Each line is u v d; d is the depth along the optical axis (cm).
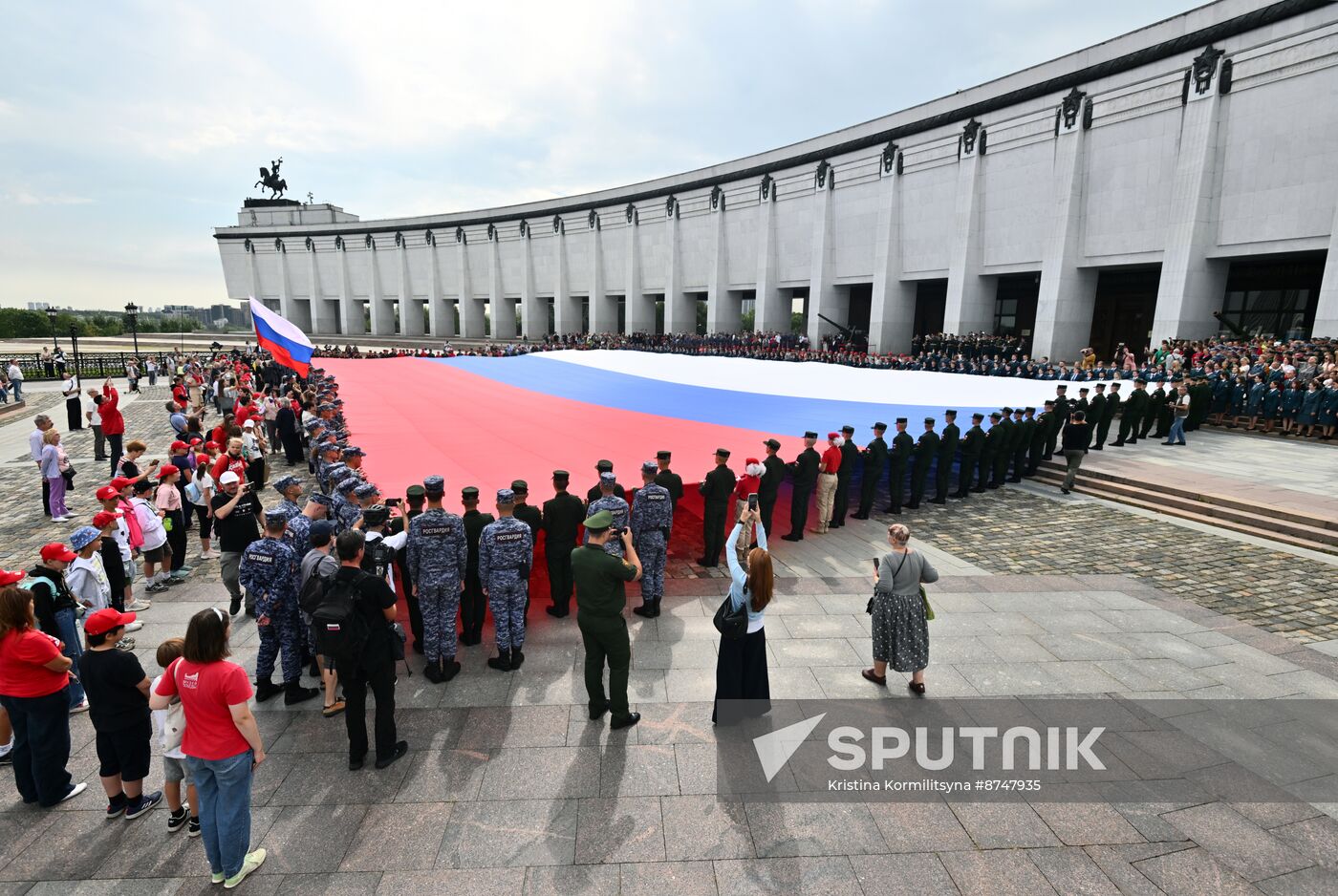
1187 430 2064
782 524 1277
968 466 1466
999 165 3947
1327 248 2661
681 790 521
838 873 442
